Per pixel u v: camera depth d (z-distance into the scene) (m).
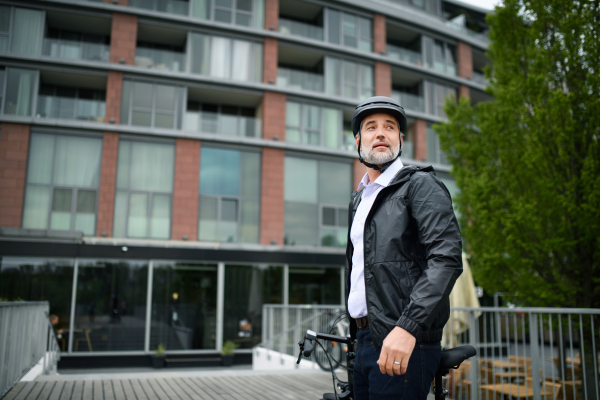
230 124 17.77
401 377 1.71
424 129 19.92
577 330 6.14
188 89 16.75
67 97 16.30
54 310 13.09
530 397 5.46
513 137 7.15
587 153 6.42
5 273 12.81
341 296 16.30
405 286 1.77
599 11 6.61
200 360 13.99
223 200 16.25
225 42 17.31
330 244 17.25
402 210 1.85
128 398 5.32
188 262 14.62
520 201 6.70
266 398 5.45
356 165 18.17
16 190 14.20
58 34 16.55
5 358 5.22
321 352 8.98
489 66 8.42
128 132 15.48
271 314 12.29
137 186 15.41
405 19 20.28
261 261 15.23
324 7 19.12
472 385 5.02
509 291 7.16
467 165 8.50
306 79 18.66
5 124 14.45
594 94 6.36
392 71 19.88
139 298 13.94
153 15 16.33
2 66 14.92
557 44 6.79
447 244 1.67
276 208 16.58
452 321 5.94
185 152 15.96
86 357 13.16
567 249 6.40
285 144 16.98
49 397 5.21
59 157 14.89
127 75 15.92
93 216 14.87
